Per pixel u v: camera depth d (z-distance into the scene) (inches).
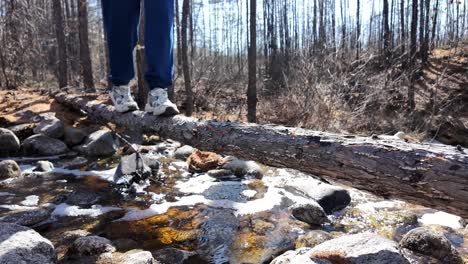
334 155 77.1
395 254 70.9
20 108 215.0
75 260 82.6
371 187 73.1
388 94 430.3
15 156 173.8
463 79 534.0
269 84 555.2
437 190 61.3
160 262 85.3
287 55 652.7
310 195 128.2
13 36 424.8
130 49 112.3
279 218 112.2
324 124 311.4
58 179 144.0
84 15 468.1
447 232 107.1
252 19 389.4
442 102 482.3
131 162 146.3
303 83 364.5
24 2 460.4
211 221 108.3
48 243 78.5
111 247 87.7
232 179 148.9
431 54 700.7
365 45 591.5
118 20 106.6
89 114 183.6
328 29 842.8
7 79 374.0
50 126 185.3
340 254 72.2
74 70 697.0
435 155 63.4
